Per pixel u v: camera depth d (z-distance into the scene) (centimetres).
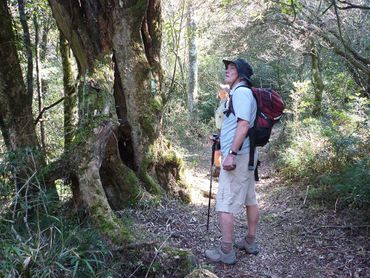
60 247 302
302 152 711
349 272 351
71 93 620
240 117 344
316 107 981
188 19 1116
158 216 453
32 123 471
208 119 1717
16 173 370
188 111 1455
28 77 547
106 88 443
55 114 866
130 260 330
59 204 397
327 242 413
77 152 396
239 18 1067
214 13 1134
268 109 360
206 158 1091
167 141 541
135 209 459
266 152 1082
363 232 421
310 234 437
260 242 427
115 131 477
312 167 641
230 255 372
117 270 318
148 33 516
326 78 1060
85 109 425
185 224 448
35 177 358
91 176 385
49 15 690
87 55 485
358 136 628
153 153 505
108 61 468
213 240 418
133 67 491
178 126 1259
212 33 1243
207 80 1869
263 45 1195
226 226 367
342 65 957
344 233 427
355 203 473
